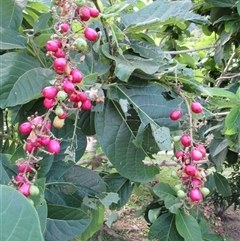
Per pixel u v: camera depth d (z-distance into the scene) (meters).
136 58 0.96
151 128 0.94
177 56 1.81
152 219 1.33
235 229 3.52
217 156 1.58
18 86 0.75
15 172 0.89
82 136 1.02
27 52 0.90
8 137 1.14
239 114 1.08
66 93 0.66
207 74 2.29
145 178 1.01
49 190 1.00
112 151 0.99
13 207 0.49
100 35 0.87
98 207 1.27
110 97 0.94
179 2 1.06
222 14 1.69
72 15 0.70
